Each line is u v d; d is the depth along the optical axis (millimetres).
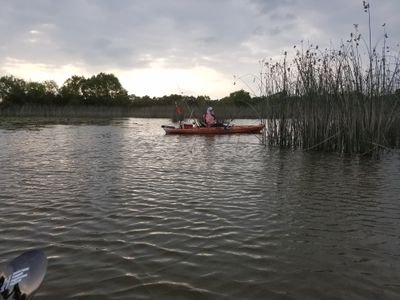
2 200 6273
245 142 16172
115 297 3289
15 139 17047
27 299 2240
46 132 21766
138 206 5992
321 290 3422
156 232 4832
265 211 5789
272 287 3471
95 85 69625
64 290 3398
